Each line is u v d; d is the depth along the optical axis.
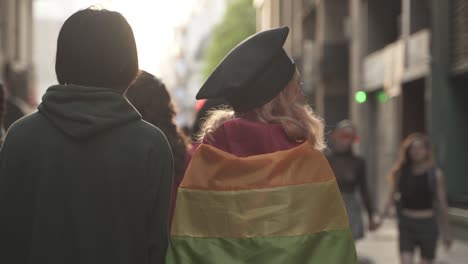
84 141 2.54
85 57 2.62
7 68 35.41
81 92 2.57
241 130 2.65
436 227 7.90
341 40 23.48
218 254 2.54
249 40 2.72
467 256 10.10
